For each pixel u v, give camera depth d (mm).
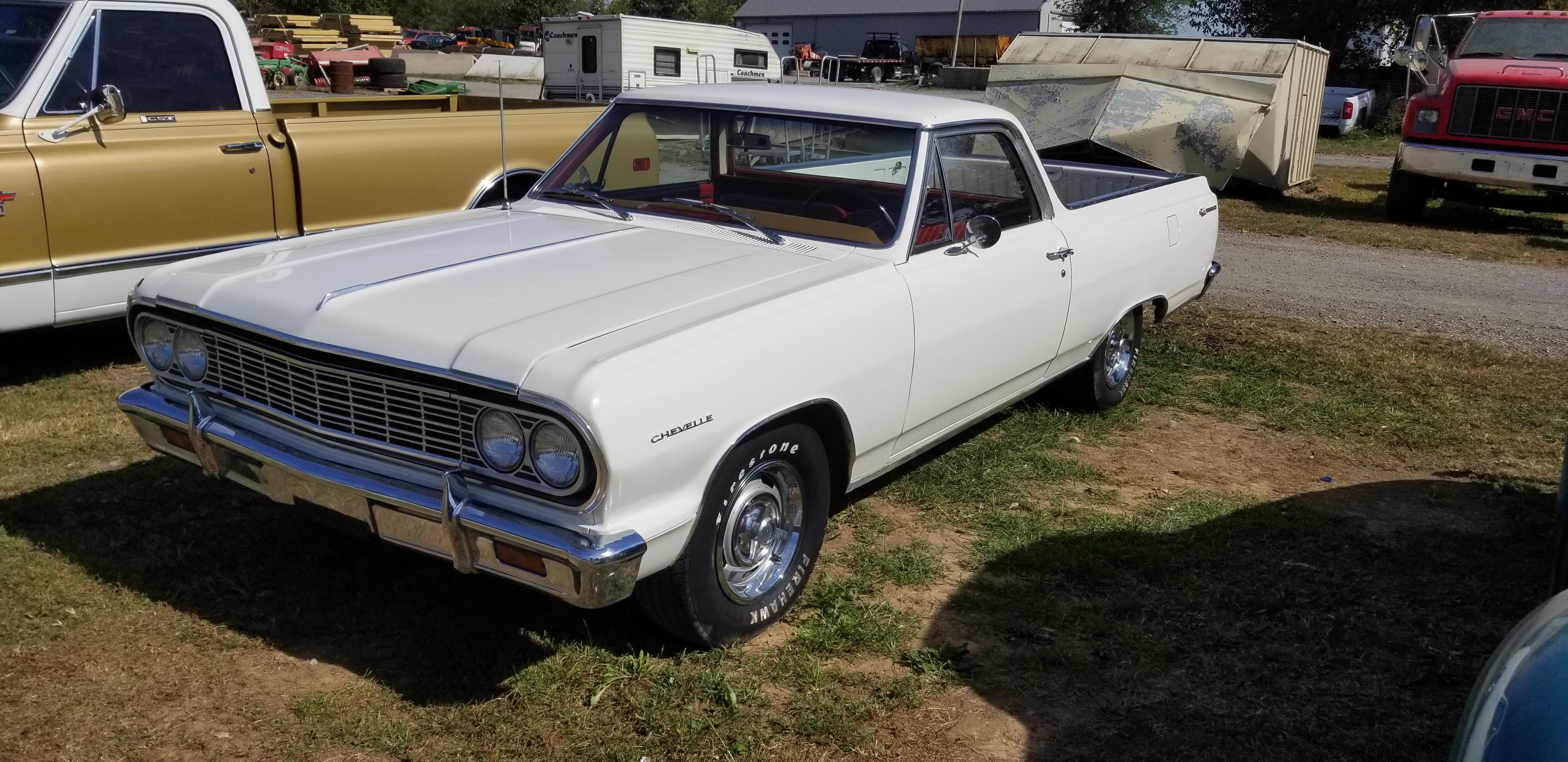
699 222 4227
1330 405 6293
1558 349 7711
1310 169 16328
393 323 3102
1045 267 4723
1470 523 4738
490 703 3129
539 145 7234
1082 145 14508
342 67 24219
